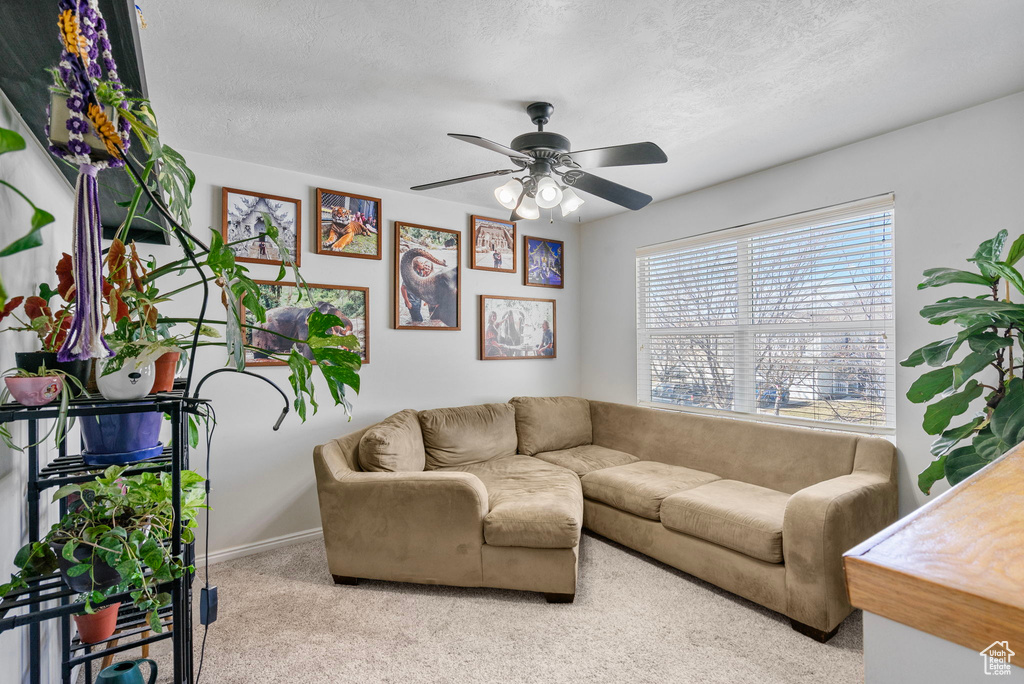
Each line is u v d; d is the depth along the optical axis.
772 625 2.13
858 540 2.13
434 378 3.66
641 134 2.57
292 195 3.06
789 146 2.76
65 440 1.70
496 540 2.33
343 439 2.90
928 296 2.44
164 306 2.68
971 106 2.30
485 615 2.21
